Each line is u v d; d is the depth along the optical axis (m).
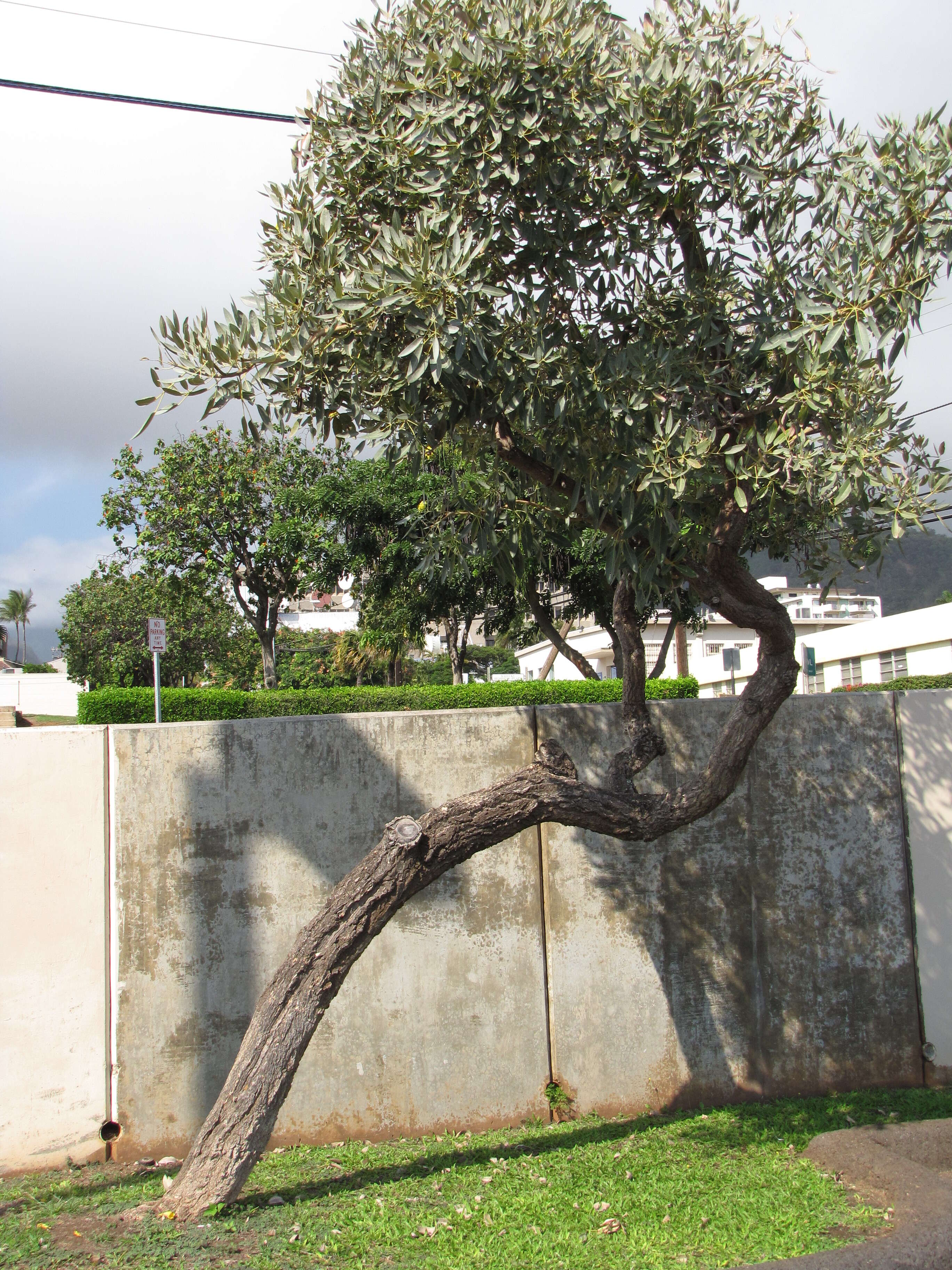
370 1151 4.92
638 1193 4.14
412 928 5.33
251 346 4.21
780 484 4.52
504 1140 5.05
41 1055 4.84
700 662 36.22
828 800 5.88
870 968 5.84
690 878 5.68
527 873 5.48
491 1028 5.38
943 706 6.05
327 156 4.96
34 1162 4.77
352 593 20.12
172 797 5.15
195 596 25.31
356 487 18.61
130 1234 3.61
